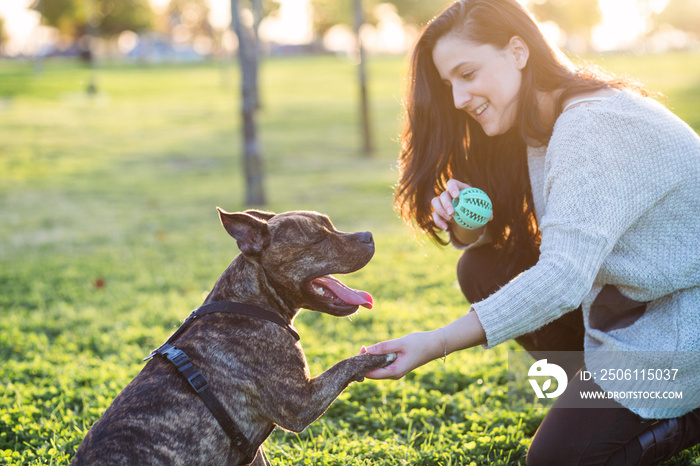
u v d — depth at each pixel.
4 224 12.82
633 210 3.05
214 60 79.94
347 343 5.77
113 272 8.84
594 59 3.70
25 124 28.73
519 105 3.34
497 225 4.00
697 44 88.81
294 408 3.16
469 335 3.14
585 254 3.02
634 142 3.05
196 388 3.02
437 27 3.33
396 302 7.05
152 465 2.89
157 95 41.09
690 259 3.09
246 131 14.34
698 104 23.25
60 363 5.63
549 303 3.03
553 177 3.18
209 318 3.29
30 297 7.70
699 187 3.09
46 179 18.48
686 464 3.68
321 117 31.11
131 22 81.75
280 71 55.50
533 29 3.29
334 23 79.31
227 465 3.17
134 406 2.97
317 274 3.42
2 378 5.23
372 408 4.53
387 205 13.54
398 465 3.78
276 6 62.06
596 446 3.22
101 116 32.06
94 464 2.81
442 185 3.95
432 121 3.71
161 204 14.83
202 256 9.62
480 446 3.96
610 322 3.38
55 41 96.94
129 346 5.98
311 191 16.00
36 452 3.99
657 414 3.21
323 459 3.82
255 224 3.34
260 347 3.21
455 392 4.87
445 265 8.49
